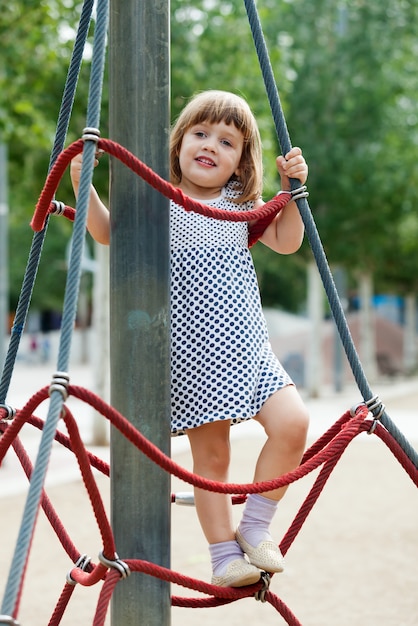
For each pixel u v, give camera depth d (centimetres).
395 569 551
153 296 241
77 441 206
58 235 3281
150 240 242
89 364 3450
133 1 245
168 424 244
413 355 2675
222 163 276
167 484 241
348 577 535
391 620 455
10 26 851
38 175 1071
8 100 894
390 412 1421
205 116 278
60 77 907
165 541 240
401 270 2389
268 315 2400
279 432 255
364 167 1538
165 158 246
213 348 258
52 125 923
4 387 267
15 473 855
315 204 1584
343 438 240
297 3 1575
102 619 215
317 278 1700
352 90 1546
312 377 1691
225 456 262
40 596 496
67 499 745
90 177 211
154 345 241
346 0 1562
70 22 859
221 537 259
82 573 251
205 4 976
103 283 1040
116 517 240
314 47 1566
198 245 268
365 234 1669
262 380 262
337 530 653
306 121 1554
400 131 1636
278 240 279
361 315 2208
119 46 246
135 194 242
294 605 484
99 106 217
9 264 3338
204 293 263
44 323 4828
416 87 1611
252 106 990
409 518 690
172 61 921
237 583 251
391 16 1561
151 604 238
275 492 260
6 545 598
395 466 945
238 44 980
